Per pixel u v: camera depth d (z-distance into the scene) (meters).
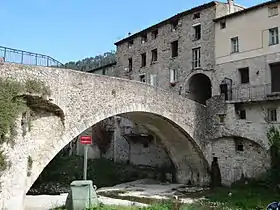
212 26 35.47
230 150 31.34
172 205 20.92
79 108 22.97
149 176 39.50
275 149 27.72
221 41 34.34
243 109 30.94
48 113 21.73
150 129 34.22
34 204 21.56
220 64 34.19
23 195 18.45
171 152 35.72
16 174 17.28
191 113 31.83
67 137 22.23
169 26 40.59
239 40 32.78
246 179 30.02
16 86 18.11
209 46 35.56
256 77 31.11
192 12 37.69
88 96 23.58
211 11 35.72
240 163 30.58
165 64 40.56
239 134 30.53
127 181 38.72
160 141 36.59
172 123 30.48
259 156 29.41
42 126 21.36
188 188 32.44
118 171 42.16
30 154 20.30
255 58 31.33
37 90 19.72
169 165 38.50
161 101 29.14
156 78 41.69
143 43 44.50
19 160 17.67
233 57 33.09
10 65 18.53
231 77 33.06
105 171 42.28
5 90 17.19
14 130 16.73
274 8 30.44
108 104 24.84
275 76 30.02
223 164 31.72
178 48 39.09
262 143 29.09
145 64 44.06
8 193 16.38
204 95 38.91
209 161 32.72
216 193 28.45
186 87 37.56
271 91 29.92
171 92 30.12
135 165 43.62
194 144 32.22
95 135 51.75
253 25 31.78
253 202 23.69
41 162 21.12
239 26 32.91
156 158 40.56
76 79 22.89
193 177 34.91
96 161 47.16
